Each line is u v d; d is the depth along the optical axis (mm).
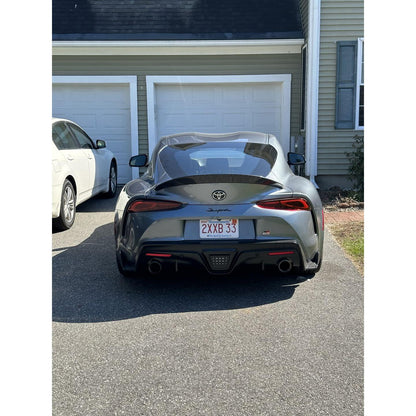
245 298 4102
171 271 4051
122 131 10797
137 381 2828
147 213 3963
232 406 2574
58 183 6180
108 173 8805
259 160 4355
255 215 3896
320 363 3006
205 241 3893
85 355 3141
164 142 4902
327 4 9227
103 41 10148
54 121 6711
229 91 10664
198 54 10375
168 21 10836
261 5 11203
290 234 3957
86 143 7844
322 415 2490
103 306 3961
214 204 3902
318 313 3762
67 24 10727
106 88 10656
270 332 3445
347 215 7266
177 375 2891
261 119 10758
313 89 9445
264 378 2846
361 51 9344
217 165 4234
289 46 10328
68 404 2607
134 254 4055
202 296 4168
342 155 9617
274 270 4129
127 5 11250
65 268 4961
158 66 10453
